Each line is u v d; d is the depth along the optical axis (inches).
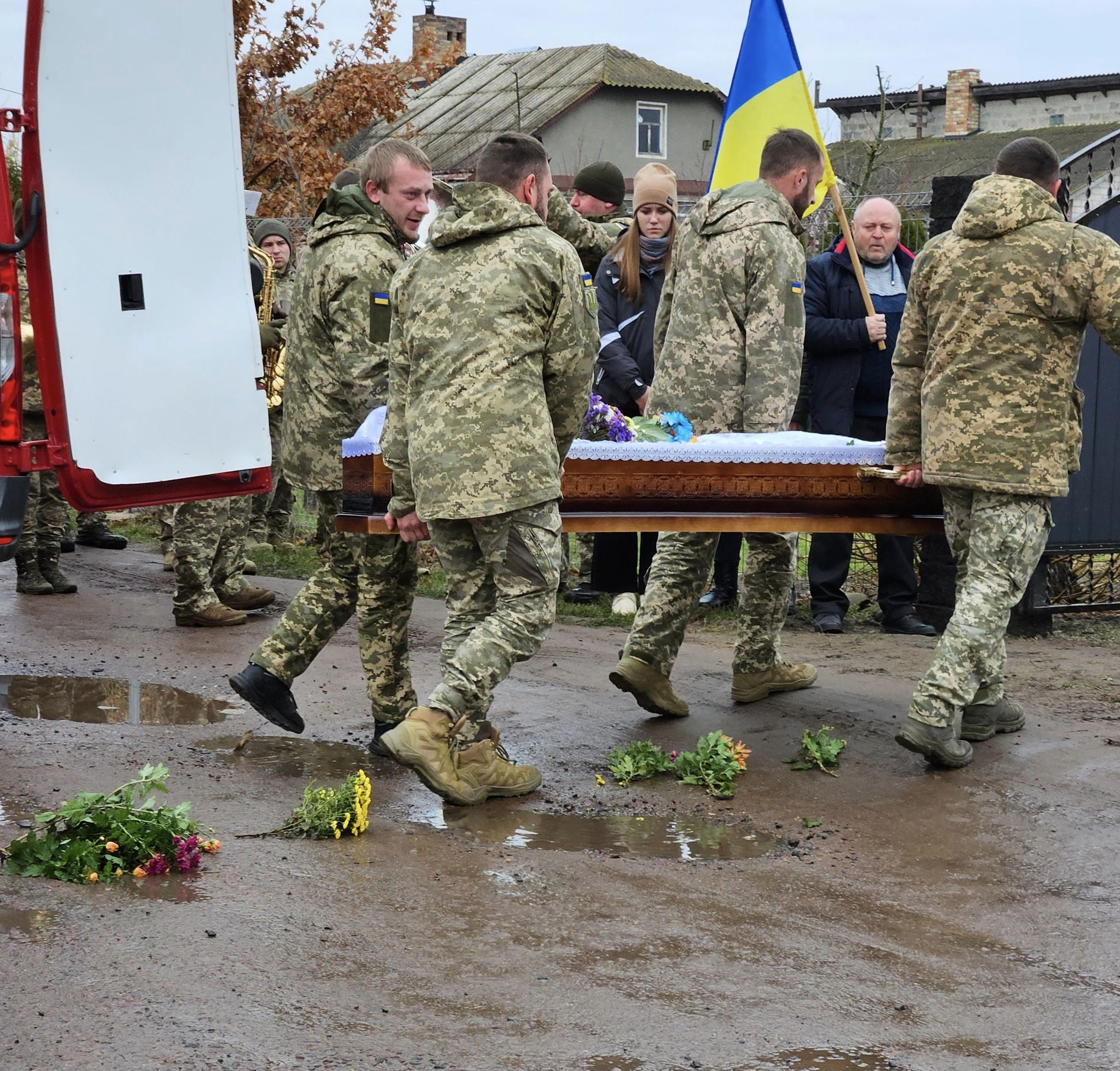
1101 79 1391.5
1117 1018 117.6
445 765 167.6
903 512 200.8
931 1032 113.5
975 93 1459.2
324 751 198.5
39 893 132.6
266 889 137.4
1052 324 184.2
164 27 213.5
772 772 191.5
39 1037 103.0
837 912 140.2
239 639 283.7
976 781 186.5
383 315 187.0
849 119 1528.1
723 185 288.8
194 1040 103.8
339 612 192.4
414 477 161.3
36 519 329.1
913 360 193.9
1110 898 146.1
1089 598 299.4
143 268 217.0
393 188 189.3
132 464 218.8
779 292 207.3
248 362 227.3
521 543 162.2
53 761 186.5
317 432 190.4
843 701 228.7
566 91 1231.5
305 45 650.2
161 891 135.3
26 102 205.9
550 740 206.4
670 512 189.6
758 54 282.4
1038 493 185.3
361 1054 103.8
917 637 283.4
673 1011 114.5
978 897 145.8
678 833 165.3
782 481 193.9
